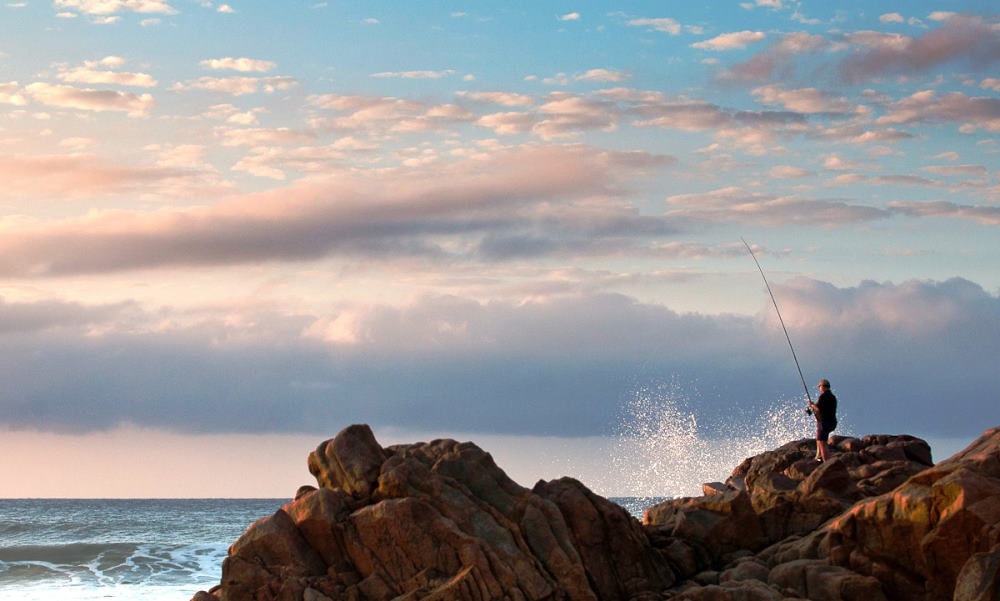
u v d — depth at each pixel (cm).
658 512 2158
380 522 1683
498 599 1612
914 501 1563
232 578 1709
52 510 9312
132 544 5053
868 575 1606
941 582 1527
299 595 1656
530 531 1717
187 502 13662
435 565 1661
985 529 1468
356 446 1839
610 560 1780
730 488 2369
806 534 1880
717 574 1766
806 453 2422
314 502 1744
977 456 1636
